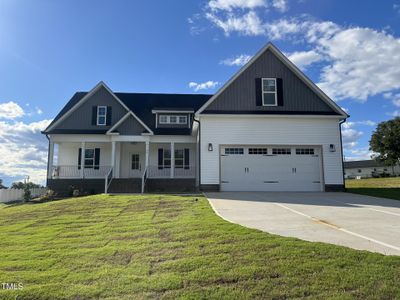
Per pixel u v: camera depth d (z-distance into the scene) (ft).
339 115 57.82
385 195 49.57
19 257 19.75
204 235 21.91
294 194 51.06
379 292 13.23
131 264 17.35
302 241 19.97
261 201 41.57
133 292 14.06
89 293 14.15
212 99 57.36
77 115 73.72
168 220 28.32
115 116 74.23
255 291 13.61
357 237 21.65
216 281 14.65
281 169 56.85
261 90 58.75
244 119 57.36
